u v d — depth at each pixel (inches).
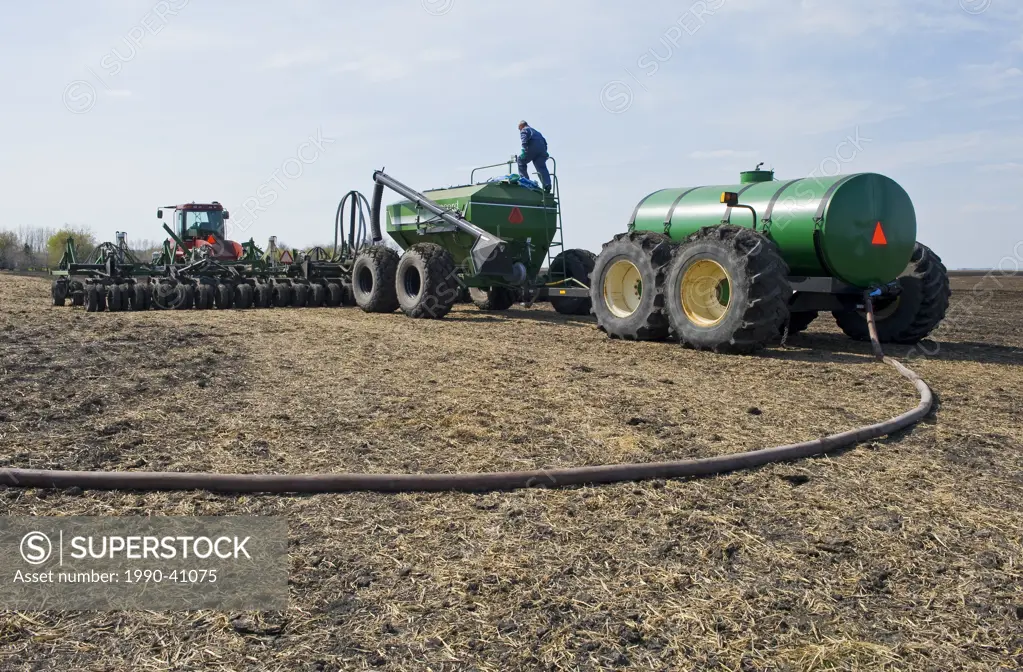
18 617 95.1
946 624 96.8
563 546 116.5
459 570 108.3
